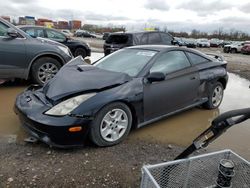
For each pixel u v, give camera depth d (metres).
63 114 2.98
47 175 2.61
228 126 1.60
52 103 3.15
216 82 5.00
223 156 2.09
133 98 3.42
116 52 4.57
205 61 4.87
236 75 9.96
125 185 2.54
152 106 3.75
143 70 3.73
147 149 3.30
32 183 2.48
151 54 4.06
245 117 1.58
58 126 2.90
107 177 2.63
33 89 3.85
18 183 2.46
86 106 3.02
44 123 2.94
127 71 3.84
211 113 4.93
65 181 2.54
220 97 5.23
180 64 4.32
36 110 3.13
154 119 3.87
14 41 5.57
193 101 4.55
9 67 5.59
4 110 4.49
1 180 2.49
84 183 2.52
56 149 3.13
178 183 1.98
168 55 4.17
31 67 5.88
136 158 3.05
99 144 3.20
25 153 3.02
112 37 10.50
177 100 4.19
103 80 3.37
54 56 6.14
